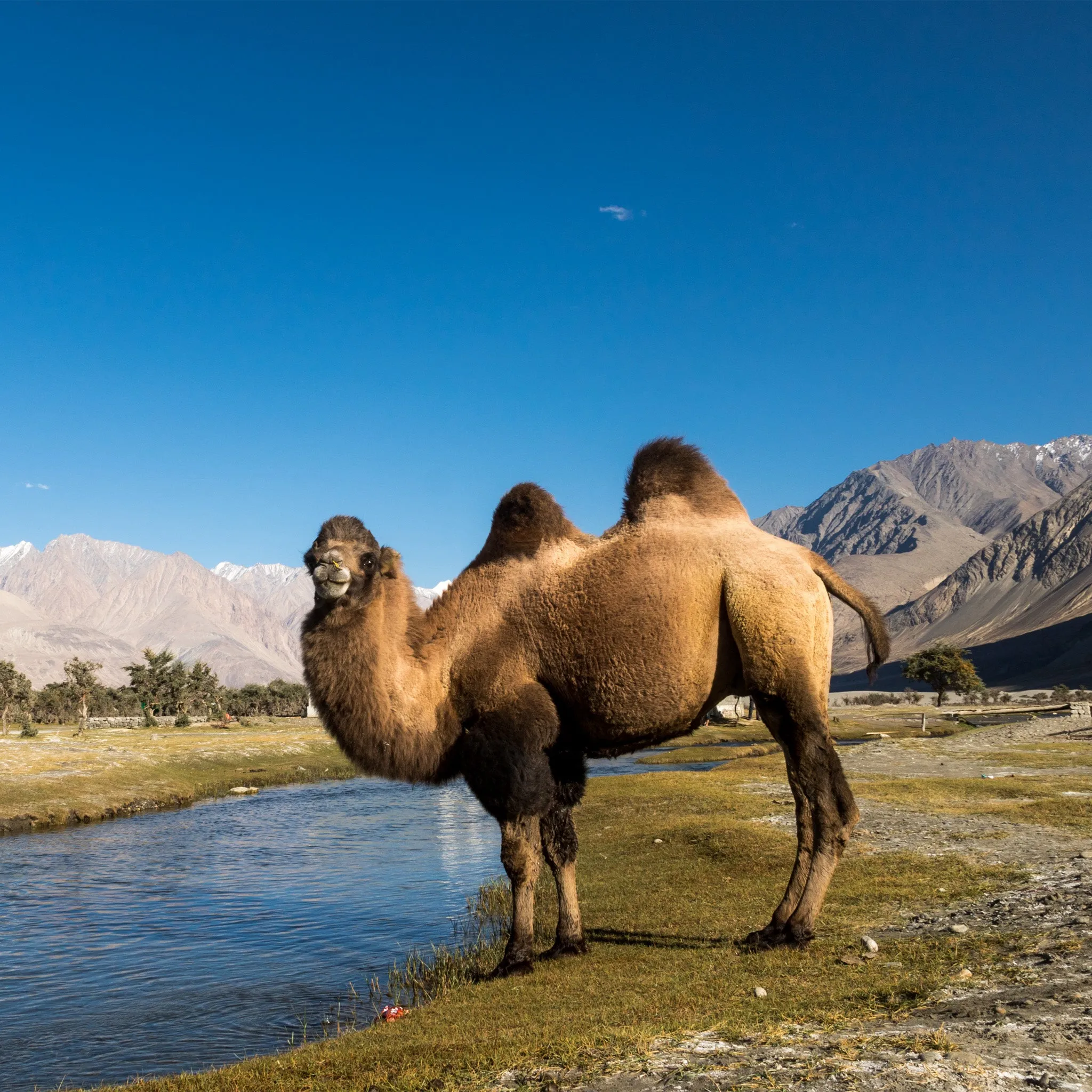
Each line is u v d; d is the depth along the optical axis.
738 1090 4.73
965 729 62.44
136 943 15.07
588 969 8.18
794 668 7.88
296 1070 6.32
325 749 55.44
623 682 8.03
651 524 8.37
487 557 8.85
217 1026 10.88
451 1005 7.65
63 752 45.81
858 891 10.54
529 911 8.41
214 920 16.41
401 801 34.31
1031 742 38.59
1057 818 15.01
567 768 8.88
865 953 7.69
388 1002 11.02
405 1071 5.89
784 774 26.30
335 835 26.03
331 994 11.67
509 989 7.78
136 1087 6.39
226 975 13.01
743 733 61.50
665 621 7.99
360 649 8.23
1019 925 8.23
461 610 8.67
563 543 8.62
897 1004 6.09
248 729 79.81
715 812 18.89
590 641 8.09
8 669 81.06
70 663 72.31
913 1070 4.70
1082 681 186.38
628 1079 5.13
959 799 18.86
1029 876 10.48
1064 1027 5.16
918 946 7.77
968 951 7.45
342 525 8.39
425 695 8.45
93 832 27.83
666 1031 5.97
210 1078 6.43
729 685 8.25
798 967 7.42
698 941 9.14
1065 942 7.20
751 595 7.90
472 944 12.97
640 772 40.59
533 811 8.27
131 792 34.69
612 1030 6.12
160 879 20.38
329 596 8.09
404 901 16.89
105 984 12.91
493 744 8.20
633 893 12.28
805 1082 4.71
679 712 8.13
